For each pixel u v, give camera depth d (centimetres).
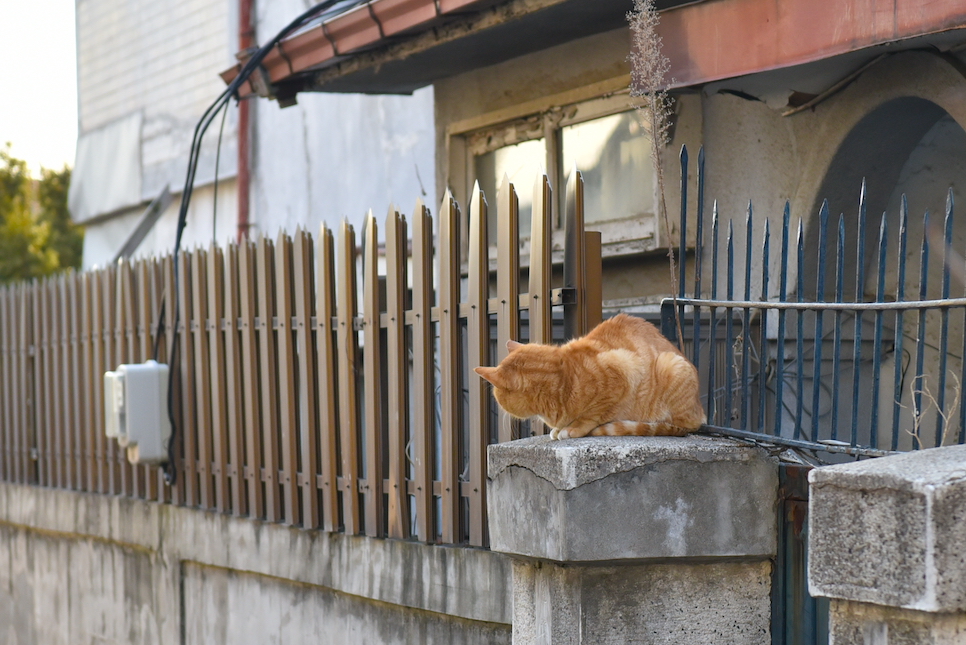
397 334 457
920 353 299
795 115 505
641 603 319
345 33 590
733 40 415
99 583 669
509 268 400
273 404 532
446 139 706
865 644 241
